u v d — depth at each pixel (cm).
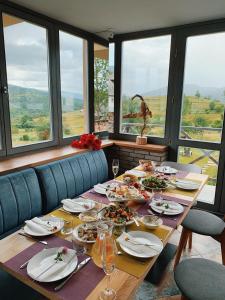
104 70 357
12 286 126
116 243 120
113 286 94
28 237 127
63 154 256
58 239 126
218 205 299
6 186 184
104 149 348
